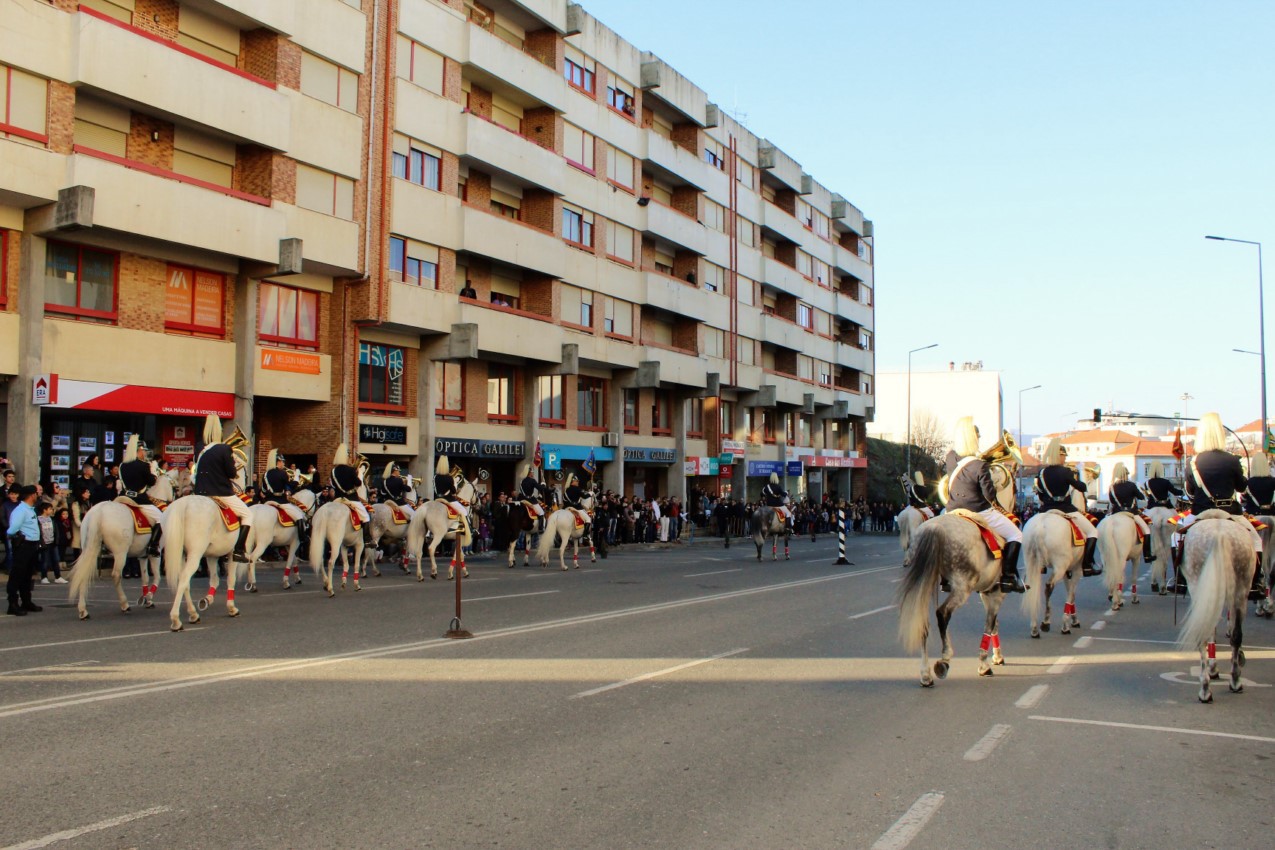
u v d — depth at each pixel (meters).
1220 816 6.12
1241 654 9.88
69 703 8.58
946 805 6.26
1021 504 50.38
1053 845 5.59
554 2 38.38
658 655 11.76
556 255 37.56
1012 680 10.52
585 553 33.94
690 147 51.16
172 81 23.64
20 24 20.73
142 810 5.90
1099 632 14.60
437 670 10.42
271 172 26.44
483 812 5.98
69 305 22.66
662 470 49.34
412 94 31.44
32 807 5.92
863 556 34.72
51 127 21.38
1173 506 20.41
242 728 7.82
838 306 69.50
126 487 14.95
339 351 29.31
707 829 5.75
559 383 40.59
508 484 38.47
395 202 30.52
